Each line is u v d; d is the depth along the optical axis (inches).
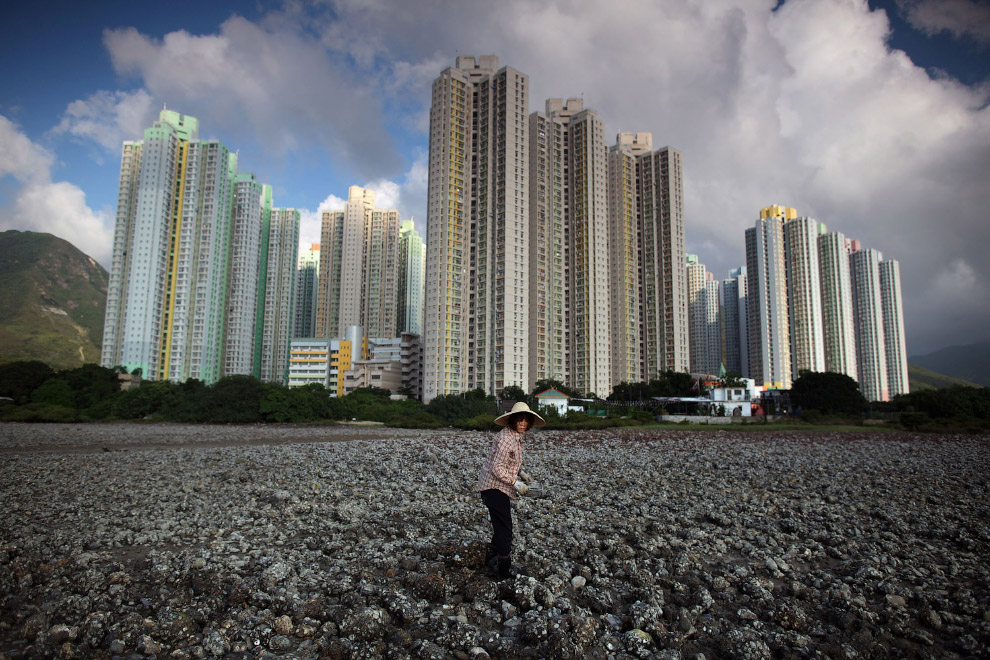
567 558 366.0
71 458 1015.6
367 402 3459.6
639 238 5979.3
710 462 959.6
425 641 233.9
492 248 4867.1
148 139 5462.6
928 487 691.4
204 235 5689.0
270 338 7062.0
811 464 936.9
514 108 4940.9
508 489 327.9
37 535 430.6
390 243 7603.4
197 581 306.7
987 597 299.1
